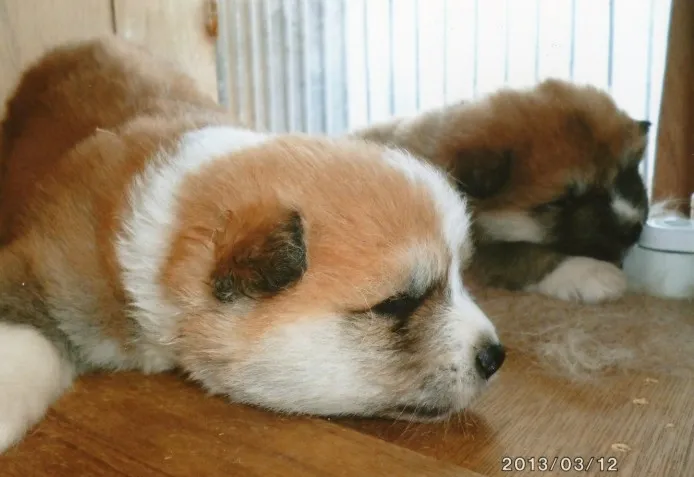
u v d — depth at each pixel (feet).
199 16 2.61
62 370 1.30
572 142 1.89
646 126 2.01
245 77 3.30
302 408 1.24
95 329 1.34
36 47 2.08
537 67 2.48
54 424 1.20
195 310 1.23
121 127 1.55
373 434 1.23
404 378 1.23
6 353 1.23
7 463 1.10
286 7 3.11
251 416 1.24
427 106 2.49
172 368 1.38
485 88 2.28
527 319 1.65
